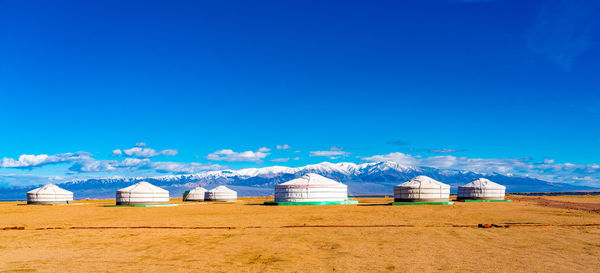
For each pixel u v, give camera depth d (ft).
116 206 232.53
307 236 81.71
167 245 71.77
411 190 221.66
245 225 106.63
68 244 74.23
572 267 49.37
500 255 57.67
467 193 268.41
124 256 60.70
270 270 49.73
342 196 234.58
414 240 73.61
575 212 141.38
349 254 60.18
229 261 56.03
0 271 49.16
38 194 281.54
